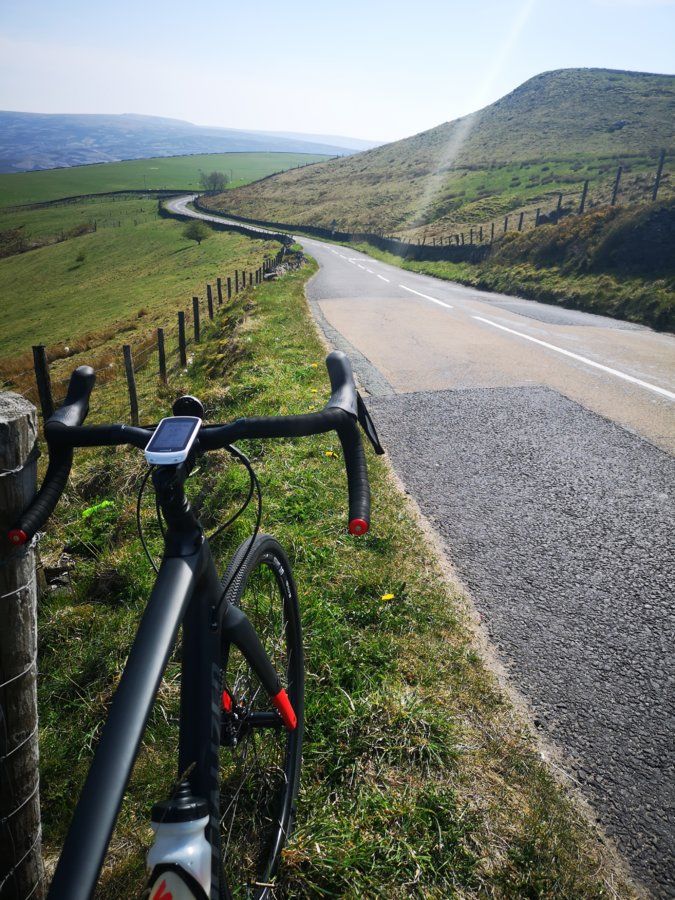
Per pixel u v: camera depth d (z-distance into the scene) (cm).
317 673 308
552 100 11775
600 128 9169
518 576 425
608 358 1056
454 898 208
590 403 805
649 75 11419
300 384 871
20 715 161
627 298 1570
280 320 1444
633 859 232
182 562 144
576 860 226
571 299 1762
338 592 383
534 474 595
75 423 157
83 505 593
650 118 8894
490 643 355
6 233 11894
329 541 445
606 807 254
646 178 3912
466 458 637
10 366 2869
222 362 1178
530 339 1239
